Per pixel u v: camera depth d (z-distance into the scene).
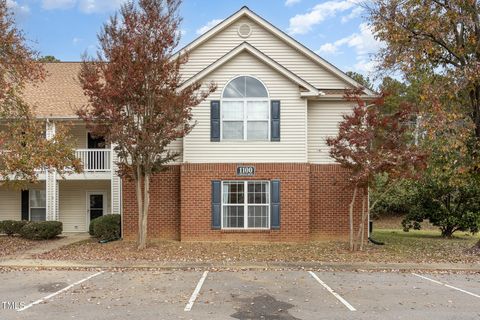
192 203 18.41
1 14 17.00
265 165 18.34
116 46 15.59
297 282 11.52
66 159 17.69
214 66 18.16
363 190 17.83
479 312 8.68
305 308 8.91
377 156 15.26
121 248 16.83
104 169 22.72
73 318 8.14
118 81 15.52
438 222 24.11
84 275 12.41
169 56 16.14
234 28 19.86
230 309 8.82
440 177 21.56
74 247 17.48
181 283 11.33
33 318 8.16
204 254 15.61
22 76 18.12
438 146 17.16
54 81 25.88
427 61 16.95
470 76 15.41
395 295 10.11
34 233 20.11
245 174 18.33
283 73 18.25
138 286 10.96
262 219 18.50
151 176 18.98
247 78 18.41
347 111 19.14
